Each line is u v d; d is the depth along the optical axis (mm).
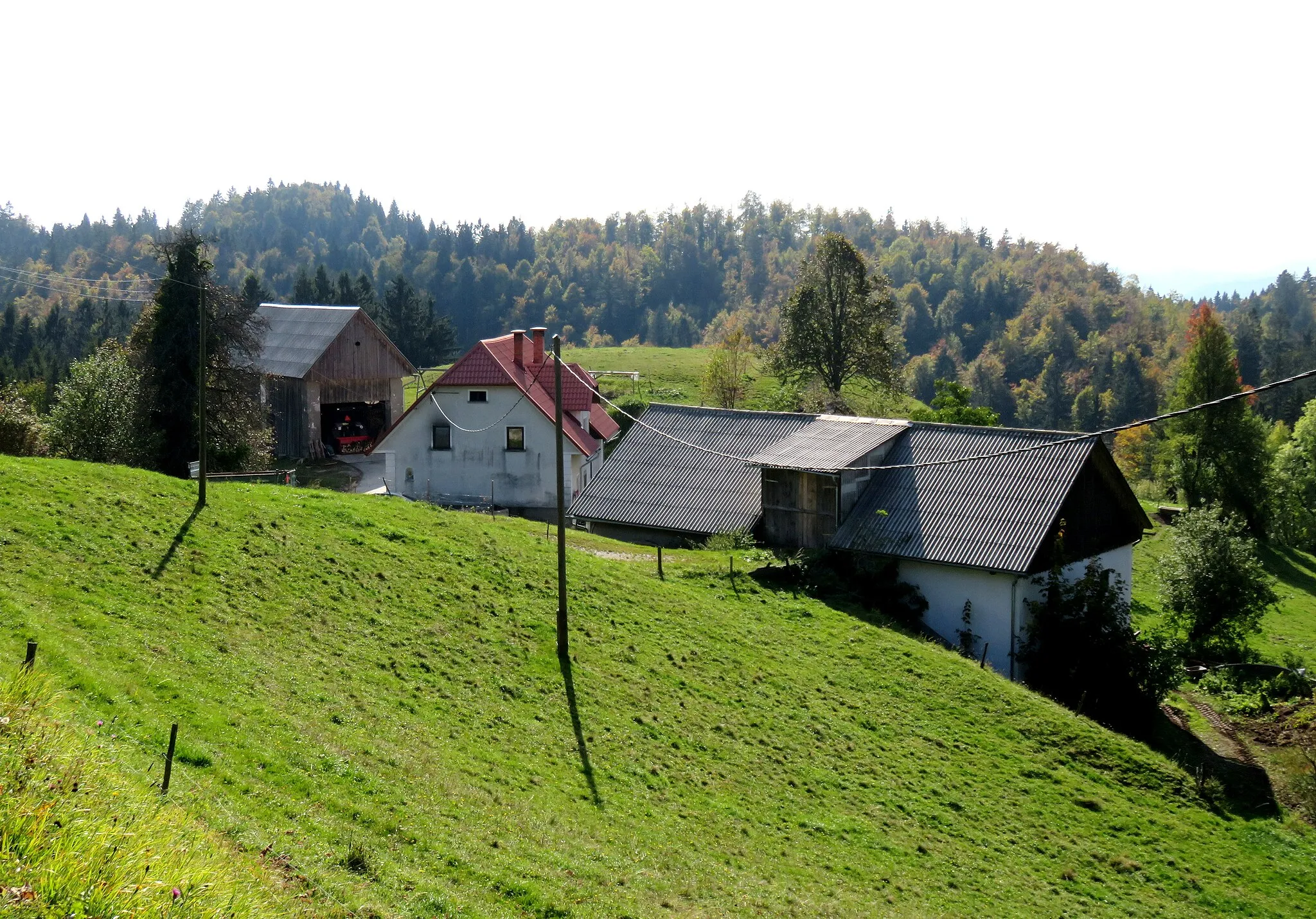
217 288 47219
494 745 18844
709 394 86562
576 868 14898
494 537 31016
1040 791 24625
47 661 14758
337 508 28531
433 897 12359
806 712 25625
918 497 37750
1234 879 22625
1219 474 69438
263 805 13336
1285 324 190750
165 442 45000
